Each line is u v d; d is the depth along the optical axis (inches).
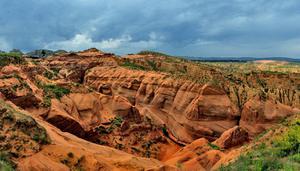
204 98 2554.1
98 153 1305.4
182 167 1569.9
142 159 1416.1
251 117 2461.9
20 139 1106.7
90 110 2032.5
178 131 2559.1
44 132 1201.4
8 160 1004.6
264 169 729.6
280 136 1037.2
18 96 1601.9
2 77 1673.2
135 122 2199.8
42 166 1051.3
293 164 707.4
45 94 1865.2
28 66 2190.0
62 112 1748.3
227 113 2511.1
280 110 2517.2
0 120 1130.0
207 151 1685.5
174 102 2790.4
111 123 2058.3
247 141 1921.8
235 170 804.0
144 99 3070.9
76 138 1441.9
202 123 2481.5
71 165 1123.3
